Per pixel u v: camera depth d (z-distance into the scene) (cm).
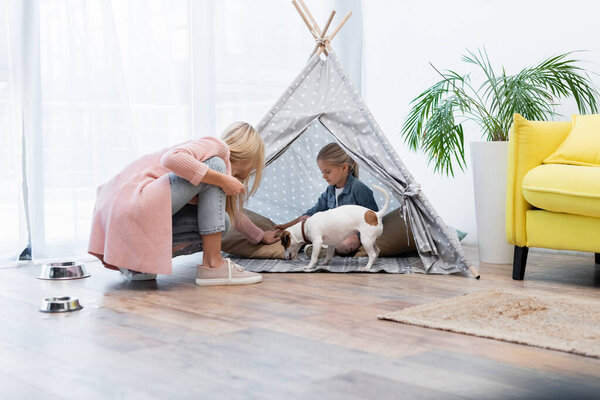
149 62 315
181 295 204
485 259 285
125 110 300
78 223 291
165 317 174
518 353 142
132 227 207
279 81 368
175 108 324
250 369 130
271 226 289
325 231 247
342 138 262
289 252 263
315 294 205
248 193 265
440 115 289
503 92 285
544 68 282
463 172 355
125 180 221
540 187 224
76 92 288
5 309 185
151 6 315
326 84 271
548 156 241
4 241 268
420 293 208
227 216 232
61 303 181
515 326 162
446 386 121
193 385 121
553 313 177
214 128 339
